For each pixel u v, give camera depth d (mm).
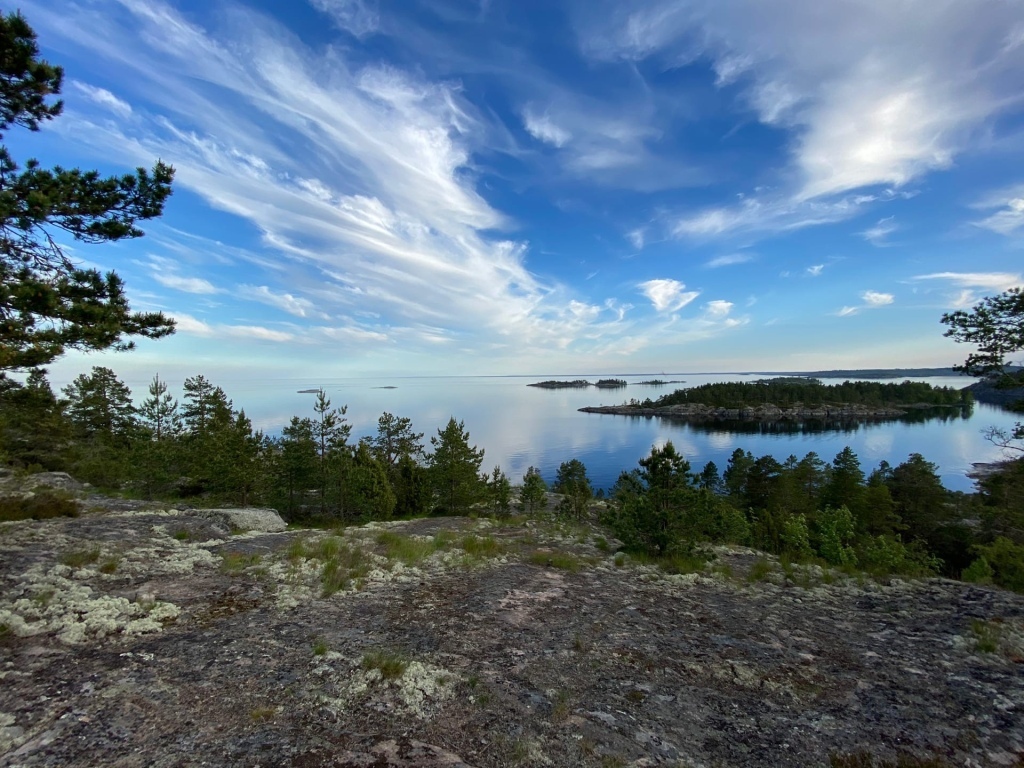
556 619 6285
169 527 10789
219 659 4621
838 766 3461
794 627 6355
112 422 40094
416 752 3314
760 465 62281
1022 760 3570
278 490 33562
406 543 10430
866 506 50062
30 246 7172
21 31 6773
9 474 18562
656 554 10812
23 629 4777
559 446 163000
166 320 8281
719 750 3619
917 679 4859
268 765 3086
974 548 34250
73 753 3084
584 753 3475
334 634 5406
